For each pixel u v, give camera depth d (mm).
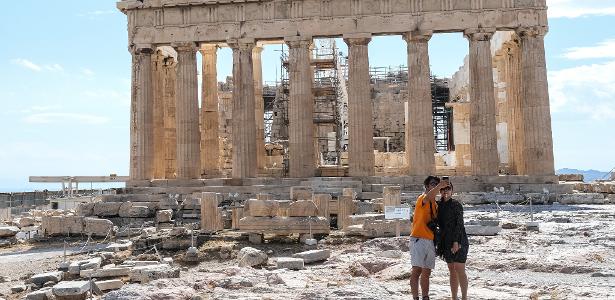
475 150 40500
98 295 16469
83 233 31672
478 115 40500
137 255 23797
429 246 11266
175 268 17938
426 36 40969
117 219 35406
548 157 40031
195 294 12984
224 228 28812
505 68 48938
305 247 23062
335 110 59562
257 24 42594
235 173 42375
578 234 21734
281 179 40969
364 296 12031
